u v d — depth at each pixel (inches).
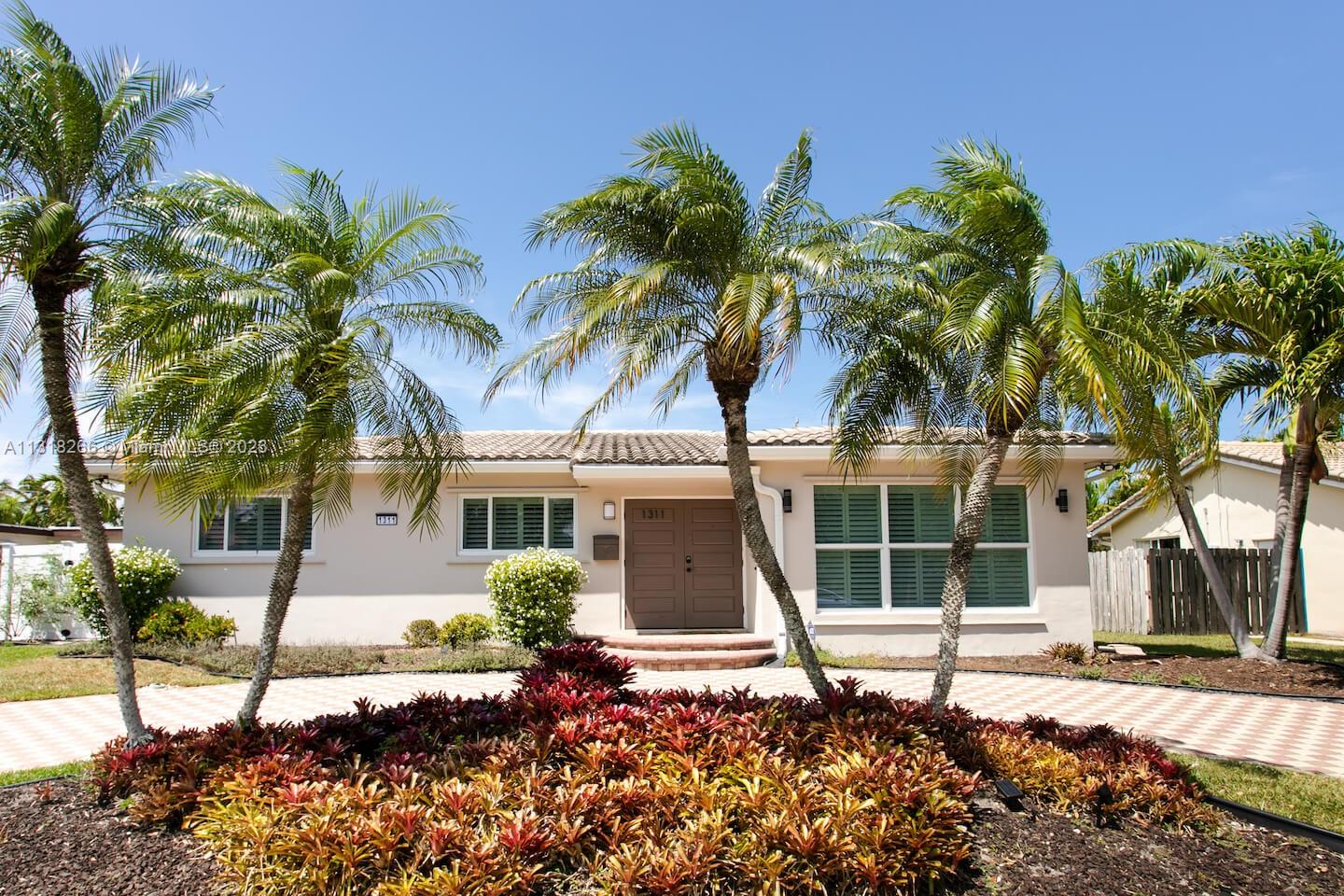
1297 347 482.3
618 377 318.0
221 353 256.2
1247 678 490.3
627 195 294.2
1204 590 753.0
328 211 310.7
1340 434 583.5
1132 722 386.6
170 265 282.5
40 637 658.8
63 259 269.7
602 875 184.4
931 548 589.9
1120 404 269.0
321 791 206.1
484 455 605.3
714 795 205.6
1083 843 216.2
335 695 434.0
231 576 599.5
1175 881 198.4
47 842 214.1
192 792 226.1
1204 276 488.4
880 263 314.3
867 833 193.2
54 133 266.1
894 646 576.1
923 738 247.4
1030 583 588.1
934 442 406.0
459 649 565.9
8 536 868.6
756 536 309.3
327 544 607.2
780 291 280.1
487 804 200.5
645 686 460.4
